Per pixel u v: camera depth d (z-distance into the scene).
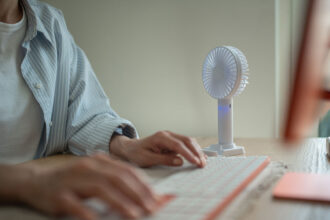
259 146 0.96
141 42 2.04
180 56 1.97
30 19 1.00
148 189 0.41
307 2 0.18
